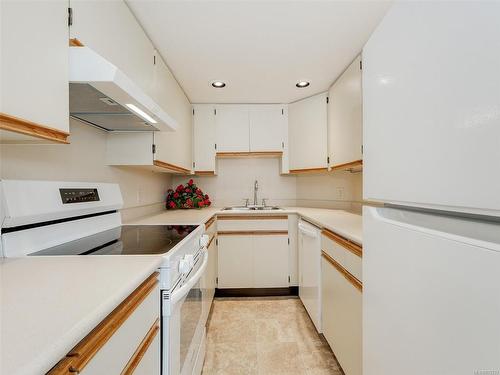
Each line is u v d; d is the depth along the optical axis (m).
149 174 2.27
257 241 2.63
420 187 0.58
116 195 1.45
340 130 2.16
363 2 1.35
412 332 0.59
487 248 0.41
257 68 2.05
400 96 0.65
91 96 0.98
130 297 0.64
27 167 0.99
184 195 2.75
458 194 0.47
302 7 1.38
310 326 2.03
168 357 0.84
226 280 2.62
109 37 1.12
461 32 0.46
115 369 0.54
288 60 1.94
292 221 2.64
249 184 3.20
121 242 1.06
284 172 2.87
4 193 0.80
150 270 0.71
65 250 0.92
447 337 0.48
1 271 0.66
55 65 0.77
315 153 2.57
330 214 2.21
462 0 0.46
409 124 0.61
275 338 1.86
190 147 2.74
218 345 1.78
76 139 1.31
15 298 0.50
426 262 0.54
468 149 0.45
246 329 1.99
